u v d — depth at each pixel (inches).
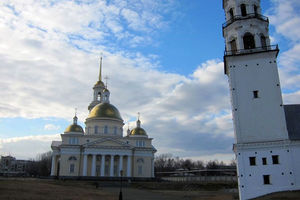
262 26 1884.8
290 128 1718.8
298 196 1402.6
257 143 1681.8
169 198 2251.5
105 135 4269.2
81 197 1950.1
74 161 3998.5
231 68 1843.0
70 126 4264.3
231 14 1996.8
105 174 4079.7
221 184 3422.7
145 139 4377.5
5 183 2245.3
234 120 1766.7
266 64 1797.5
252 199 1572.3
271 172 1628.9
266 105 1739.7
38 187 2273.6
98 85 5098.4
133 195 2456.9
